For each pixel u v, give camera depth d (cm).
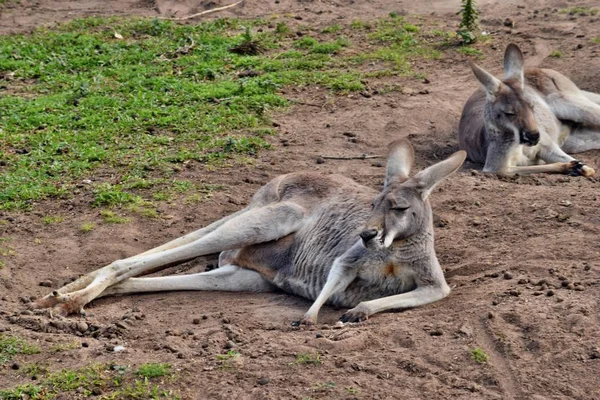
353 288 1088
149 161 1561
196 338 1002
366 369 907
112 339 1014
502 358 927
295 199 1201
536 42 2125
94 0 2644
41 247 1274
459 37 2181
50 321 1040
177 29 2311
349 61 2072
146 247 1287
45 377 923
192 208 1388
